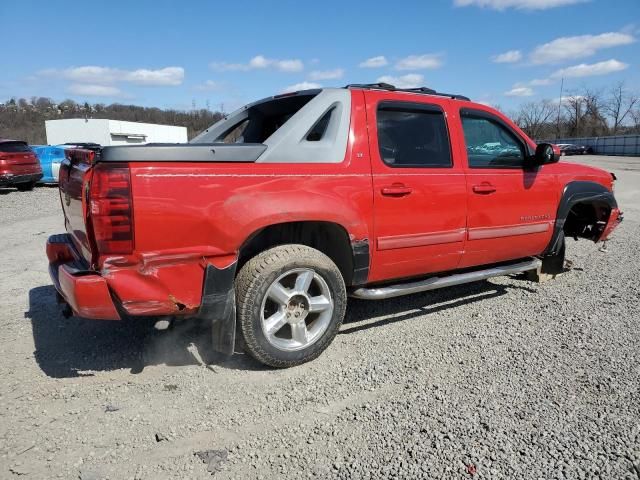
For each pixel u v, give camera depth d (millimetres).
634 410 2971
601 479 2383
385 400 3107
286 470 2465
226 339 3303
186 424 2848
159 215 2949
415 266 4121
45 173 18281
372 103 3879
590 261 6723
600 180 5523
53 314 4578
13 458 2531
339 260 3867
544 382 3316
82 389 3225
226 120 5141
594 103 74812
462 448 2613
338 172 3586
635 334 4141
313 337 3600
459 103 4441
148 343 3936
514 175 4664
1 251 7312
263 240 3676
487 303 4988
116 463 2512
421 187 3990
